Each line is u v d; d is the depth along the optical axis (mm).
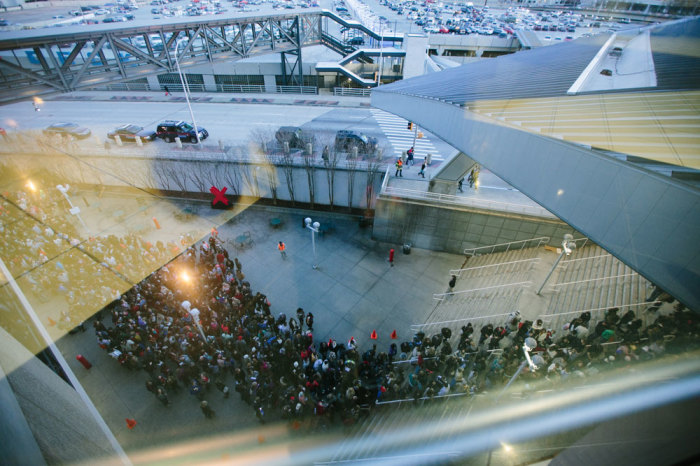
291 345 14734
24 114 39156
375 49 46375
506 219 20094
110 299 17469
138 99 43969
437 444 11836
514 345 14047
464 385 13125
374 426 13031
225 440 12898
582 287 17266
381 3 121312
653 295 15164
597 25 62844
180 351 14945
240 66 45969
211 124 35625
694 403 3119
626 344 13258
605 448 3529
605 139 9023
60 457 4355
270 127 34375
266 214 26719
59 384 6473
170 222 25797
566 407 10516
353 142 29094
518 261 19891
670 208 6914
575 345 13680
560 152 9352
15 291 7727
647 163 7500
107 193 29109
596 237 8742
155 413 13875
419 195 21984
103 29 24359
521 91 15883
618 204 8023
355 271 21188
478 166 22188
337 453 12305
